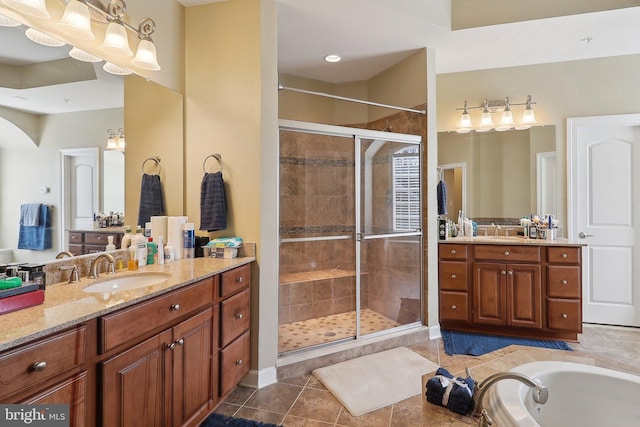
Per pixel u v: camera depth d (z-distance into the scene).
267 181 2.30
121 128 2.01
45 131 1.64
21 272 1.29
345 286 2.90
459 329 3.23
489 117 3.51
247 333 2.21
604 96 3.35
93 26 1.81
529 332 3.06
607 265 3.38
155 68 2.00
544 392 1.16
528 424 1.14
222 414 1.94
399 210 3.02
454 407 1.29
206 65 2.38
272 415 1.94
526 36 2.87
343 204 2.88
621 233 3.35
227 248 2.19
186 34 2.42
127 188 2.05
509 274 3.02
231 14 2.34
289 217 2.66
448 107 3.68
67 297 1.34
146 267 1.93
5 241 1.49
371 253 2.95
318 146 2.75
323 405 2.04
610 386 1.49
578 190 3.42
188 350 1.65
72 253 1.75
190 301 1.66
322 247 2.86
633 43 3.04
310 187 2.75
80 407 1.11
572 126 3.41
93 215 1.87
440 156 3.68
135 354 1.34
